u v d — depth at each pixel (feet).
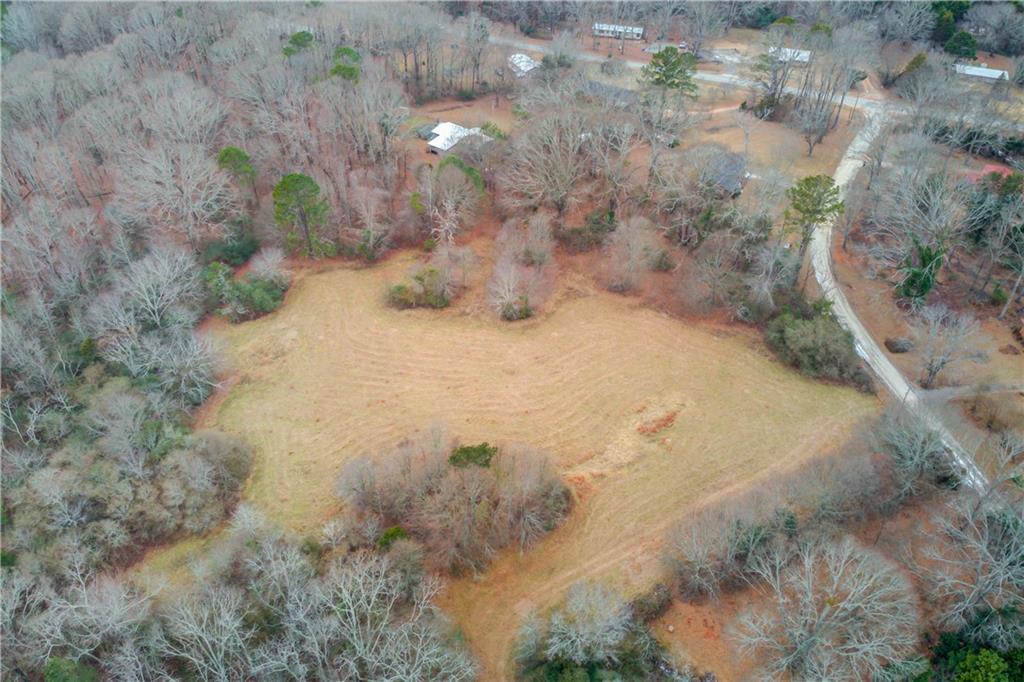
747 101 403.34
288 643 171.73
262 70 358.84
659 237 302.04
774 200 280.31
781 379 252.83
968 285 276.82
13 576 188.55
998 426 225.15
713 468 225.76
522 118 349.41
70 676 163.63
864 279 286.46
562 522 211.61
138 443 224.12
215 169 300.61
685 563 197.47
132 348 253.65
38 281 275.18
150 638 174.81
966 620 177.06
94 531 204.54
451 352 268.62
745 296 273.54
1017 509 188.55
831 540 194.08
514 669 182.39
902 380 247.09
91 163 329.93
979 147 341.21
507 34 485.97
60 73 382.22
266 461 232.94
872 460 215.51
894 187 288.51
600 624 176.76
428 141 372.58
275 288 291.99
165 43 411.34
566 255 306.76
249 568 191.01
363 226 311.68
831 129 378.73
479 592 198.59
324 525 211.20
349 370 262.88
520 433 238.27
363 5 443.32
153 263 272.72
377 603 180.75
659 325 276.41
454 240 313.94
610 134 315.99
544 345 269.85
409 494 210.59
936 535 198.39
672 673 180.65
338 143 344.90
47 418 233.14
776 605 188.55
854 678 170.40
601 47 475.31
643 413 243.60
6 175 319.06
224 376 261.24
